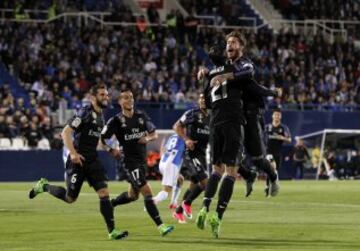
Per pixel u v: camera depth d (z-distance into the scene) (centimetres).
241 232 4041
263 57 13938
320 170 12044
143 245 3519
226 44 3797
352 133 12344
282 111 12725
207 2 15138
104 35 13112
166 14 15150
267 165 4556
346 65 14538
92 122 3906
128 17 13925
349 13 15962
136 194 4466
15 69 12331
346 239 3716
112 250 3341
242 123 3744
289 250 3322
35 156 10731
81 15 13388
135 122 4147
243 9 15675
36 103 11612
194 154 4981
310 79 13938
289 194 7419
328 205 6059
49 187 4519
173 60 13238
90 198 6919
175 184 5334
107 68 12656
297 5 15900
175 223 4653
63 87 12056
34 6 13862
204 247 3434
